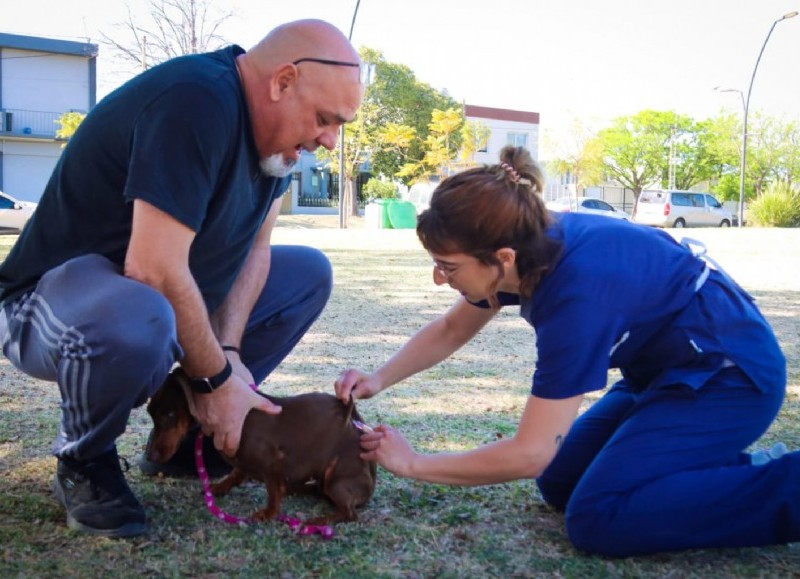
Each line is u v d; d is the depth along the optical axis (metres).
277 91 2.25
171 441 2.36
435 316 6.59
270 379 4.31
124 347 2.06
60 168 2.28
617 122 50.00
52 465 2.86
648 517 2.17
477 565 2.18
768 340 2.34
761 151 47.09
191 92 2.13
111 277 2.12
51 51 32.84
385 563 2.18
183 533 2.33
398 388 4.15
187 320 2.17
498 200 2.00
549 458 2.15
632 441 2.26
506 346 5.39
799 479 2.15
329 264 3.05
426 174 37.03
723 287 2.33
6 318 2.35
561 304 2.11
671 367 2.31
